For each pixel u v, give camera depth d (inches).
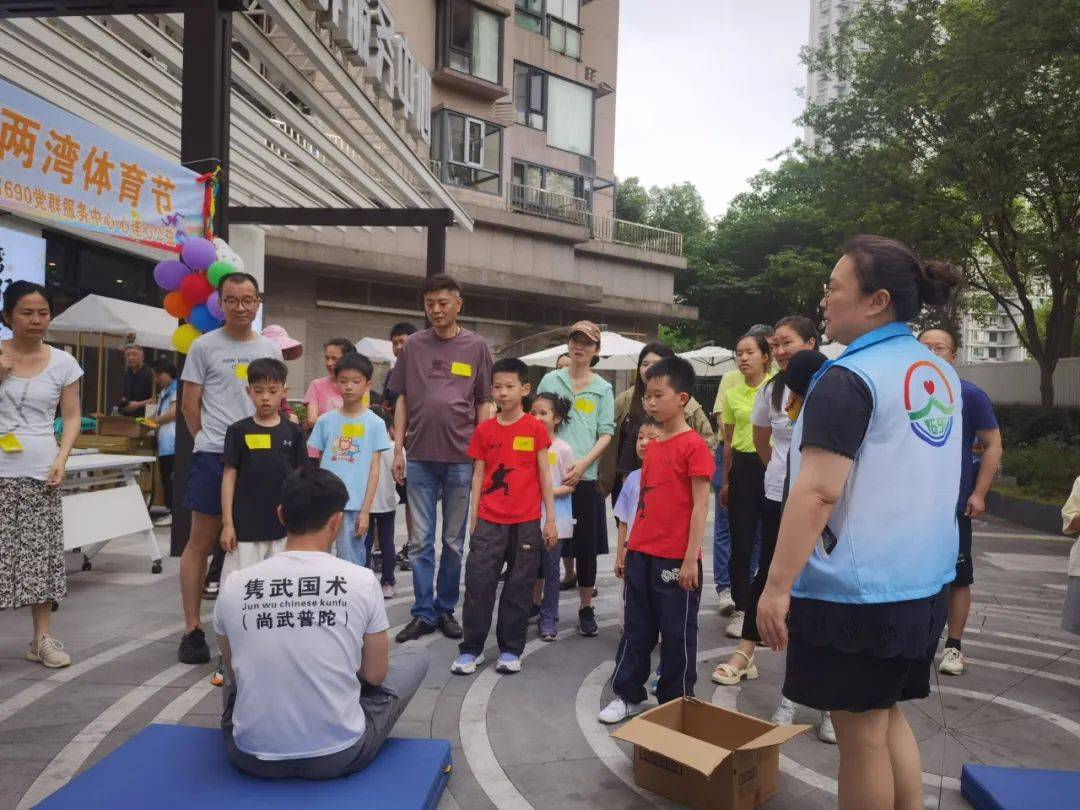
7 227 374.3
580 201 1015.6
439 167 868.6
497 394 169.0
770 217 1262.3
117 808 97.7
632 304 1021.2
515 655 165.5
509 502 166.9
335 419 204.4
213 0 193.8
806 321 159.5
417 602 191.2
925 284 89.1
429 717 141.7
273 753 103.6
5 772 117.4
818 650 85.7
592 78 1061.1
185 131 195.2
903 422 83.0
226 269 180.7
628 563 142.9
